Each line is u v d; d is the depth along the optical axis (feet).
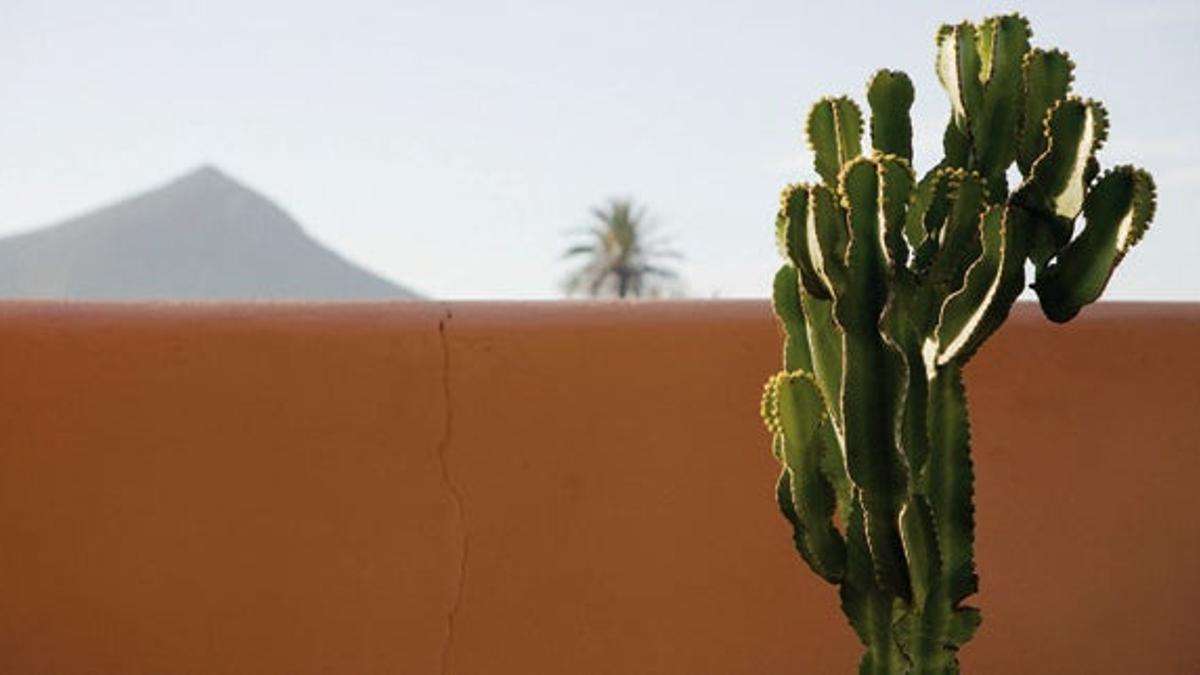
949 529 8.35
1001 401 12.69
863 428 8.06
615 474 12.17
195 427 11.98
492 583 12.05
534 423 12.12
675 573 12.20
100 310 12.16
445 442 12.07
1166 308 13.21
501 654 12.04
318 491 12.00
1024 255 8.04
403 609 12.00
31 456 11.94
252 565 11.95
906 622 8.32
